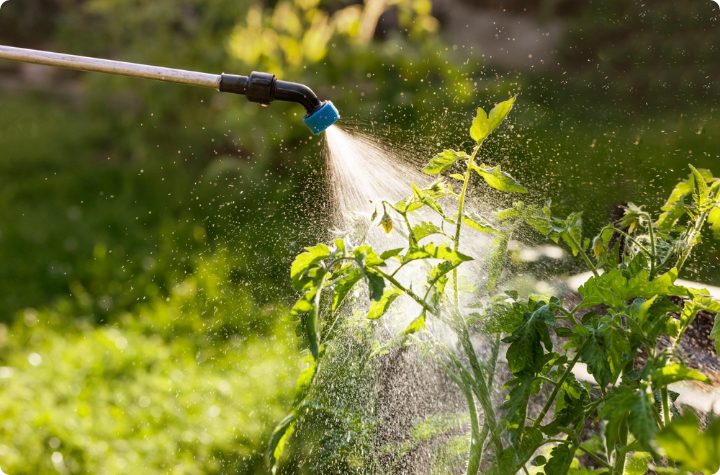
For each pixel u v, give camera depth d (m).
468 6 12.01
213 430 4.43
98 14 11.28
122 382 4.95
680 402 2.89
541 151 6.84
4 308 6.12
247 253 6.53
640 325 2.22
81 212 8.05
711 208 2.56
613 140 7.44
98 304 6.12
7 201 8.44
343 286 2.29
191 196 8.00
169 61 9.38
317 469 3.57
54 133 10.43
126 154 9.69
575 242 2.64
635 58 9.80
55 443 4.27
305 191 7.29
